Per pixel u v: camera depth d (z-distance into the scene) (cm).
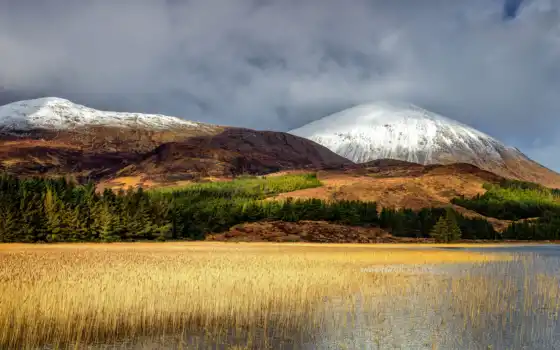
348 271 3884
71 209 10331
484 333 2080
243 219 13175
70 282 2430
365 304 2648
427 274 4250
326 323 2234
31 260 4159
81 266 3491
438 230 12938
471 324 2233
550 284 3503
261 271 3338
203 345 1900
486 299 2836
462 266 5231
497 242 13688
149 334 2044
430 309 2544
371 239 12631
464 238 14062
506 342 1950
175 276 2862
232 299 2472
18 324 1892
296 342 1944
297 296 2664
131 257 4891
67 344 1883
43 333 1916
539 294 3070
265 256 5581
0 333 1878
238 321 2242
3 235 9250
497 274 4322
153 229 11069
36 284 2319
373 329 2139
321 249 8481
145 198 11800
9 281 2425
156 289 2428
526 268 4812
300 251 7600
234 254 6188
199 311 2283
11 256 4834
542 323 2262
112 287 2342
